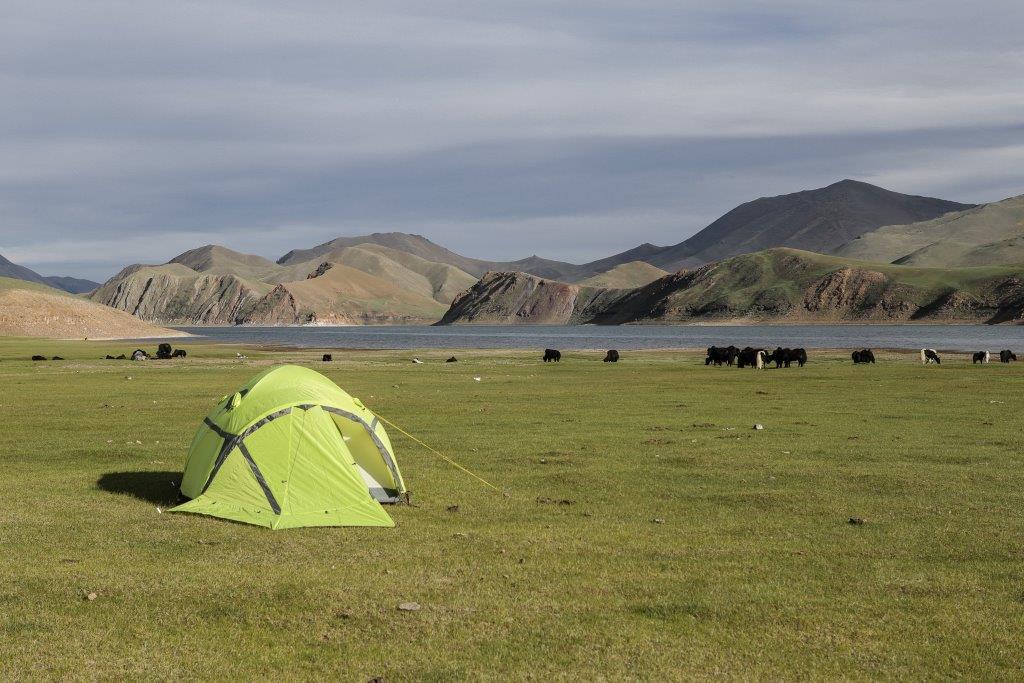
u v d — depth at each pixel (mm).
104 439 27562
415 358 93250
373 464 17594
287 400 17000
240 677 8945
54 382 55219
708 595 11500
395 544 14117
